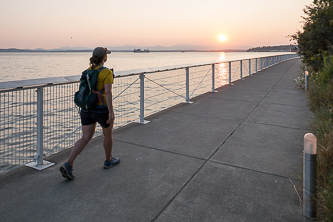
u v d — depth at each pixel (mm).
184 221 2660
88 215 2748
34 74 53438
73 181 3482
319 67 11875
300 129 5785
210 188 3314
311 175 2635
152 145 4840
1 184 3375
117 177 3602
